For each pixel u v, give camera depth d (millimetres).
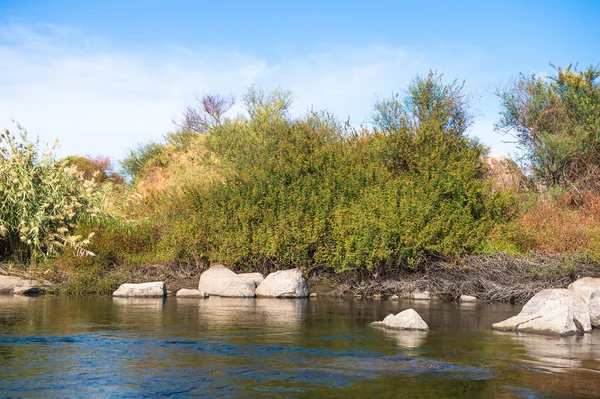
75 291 14531
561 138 22141
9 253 17141
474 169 17094
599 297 10266
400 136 18156
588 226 16578
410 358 6961
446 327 9516
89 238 16297
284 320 10016
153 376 6004
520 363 6762
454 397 5344
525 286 13578
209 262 16328
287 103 25531
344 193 16281
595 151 22203
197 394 5383
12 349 7289
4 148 17797
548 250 15000
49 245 16656
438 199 15742
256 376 6035
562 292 9680
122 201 20953
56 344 7625
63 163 18609
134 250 16578
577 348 7750
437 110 22375
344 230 14805
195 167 24156
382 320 10164
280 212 15867
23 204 16703
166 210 17641
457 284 14453
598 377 6105
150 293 13961
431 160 17125
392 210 14727
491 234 15297
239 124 25625
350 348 7527
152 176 29734
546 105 24281
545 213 17750
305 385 5707
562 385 5773
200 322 9664
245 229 15523
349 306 12289
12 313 10625
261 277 15047
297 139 19125
